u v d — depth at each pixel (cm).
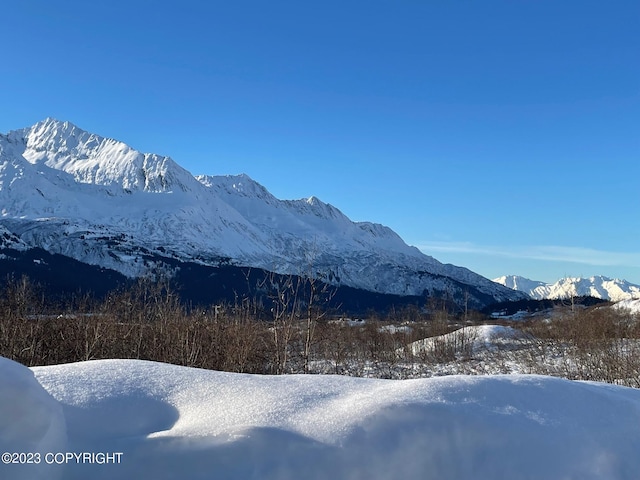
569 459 356
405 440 338
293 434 334
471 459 339
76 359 1722
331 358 2302
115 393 392
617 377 1599
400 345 2941
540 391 425
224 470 307
